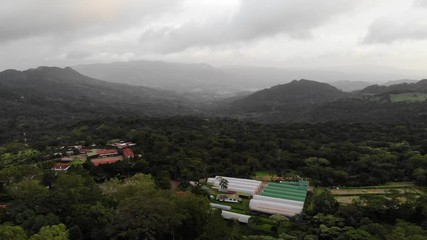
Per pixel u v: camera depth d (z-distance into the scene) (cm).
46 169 10881
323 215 8025
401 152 13200
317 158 12525
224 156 13338
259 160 12825
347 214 7975
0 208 6600
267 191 10012
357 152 13200
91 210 6291
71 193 6912
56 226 5509
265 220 8381
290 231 7575
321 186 10719
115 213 6375
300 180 10969
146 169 11169
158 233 6066
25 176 9331
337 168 11950
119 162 11331
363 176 10950
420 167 11056
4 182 9000
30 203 6538
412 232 6962
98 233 5897
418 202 8288
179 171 11238
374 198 8762
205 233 6338
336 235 7262
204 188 10069
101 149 14125
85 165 11231
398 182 10825
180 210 6531
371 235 7044
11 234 5159
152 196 6562
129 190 7744
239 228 7769
